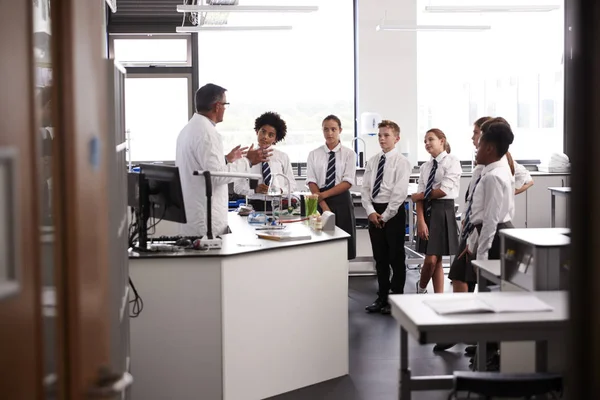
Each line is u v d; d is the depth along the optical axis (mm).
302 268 4590
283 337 4484
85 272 1732
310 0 9664
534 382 2672
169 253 4137
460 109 9859
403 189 6215
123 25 9570
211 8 7738
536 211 9305
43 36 2801
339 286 4824
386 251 6363
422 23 9734
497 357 4684
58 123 1684
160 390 4133
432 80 9805
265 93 9719
